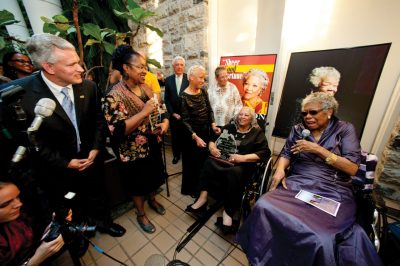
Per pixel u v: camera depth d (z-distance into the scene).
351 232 0.95
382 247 1.01
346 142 1.19
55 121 1.02
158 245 1.43
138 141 1.31
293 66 1.94
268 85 2.12
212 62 2.56
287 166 1.41
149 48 3.19
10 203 0.71
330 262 0.86
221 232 1.53
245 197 1.38
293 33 1.97
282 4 2.00
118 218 1.69
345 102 1.71
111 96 1.17
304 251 0.92
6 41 2.13
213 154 1.56
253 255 1.08
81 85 1.14
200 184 1.60
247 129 1.55
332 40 1.80
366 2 1.58
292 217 1.00
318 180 1.20
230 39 2.45
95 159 1.32
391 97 1.60
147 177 1.45
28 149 0.76
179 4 2.53
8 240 0.74
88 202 1.37
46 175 1.06
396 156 1.52
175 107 2.38
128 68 1.12
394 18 1.49
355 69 1.64
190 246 1.41
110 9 2.85
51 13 2.68
